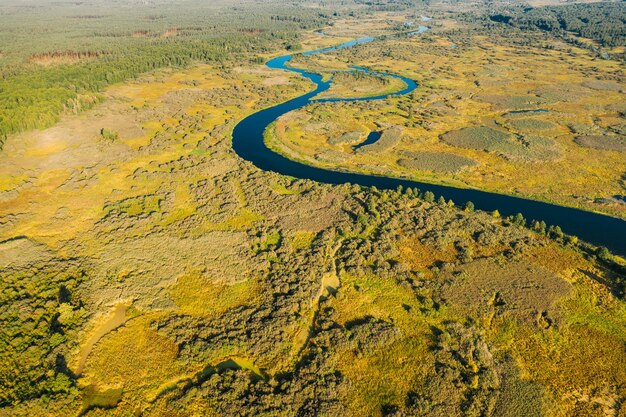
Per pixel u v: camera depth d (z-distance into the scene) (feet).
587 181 401.08
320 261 284.00
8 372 208.95
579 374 207.00
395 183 407.23
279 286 261.85
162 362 216.13
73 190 371.15
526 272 270.87
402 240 305.12
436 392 198.59
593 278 267.80
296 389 200.34
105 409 194.18
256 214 341.41
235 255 290.56
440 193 387.14
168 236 310.04
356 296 255.50
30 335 229.25
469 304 246.68
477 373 207.51
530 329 230.68
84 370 211.82
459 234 311.27
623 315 239.09
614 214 346.74
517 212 353.72
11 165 403.34
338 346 222.48
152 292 258.57
